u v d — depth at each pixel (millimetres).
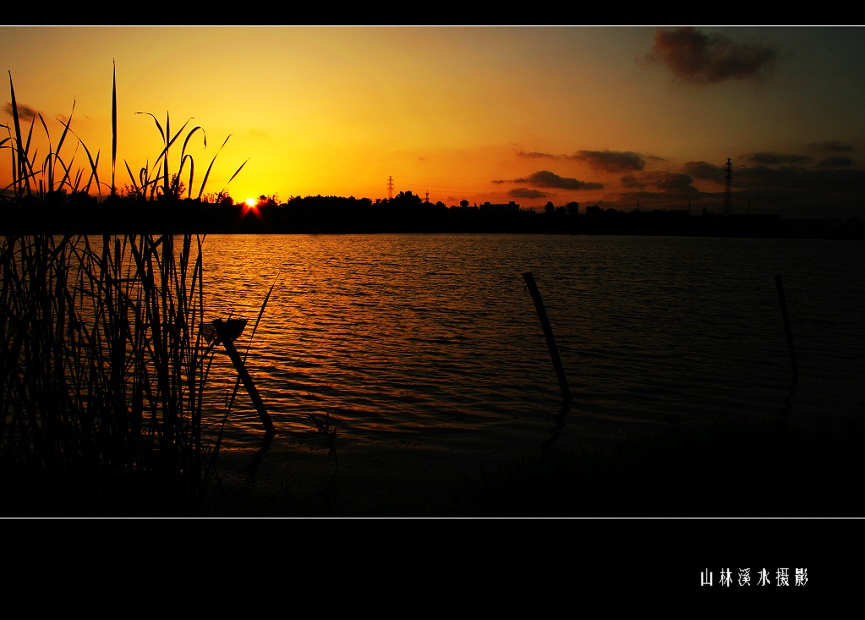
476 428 9945
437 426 10055
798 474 5770
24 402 3836
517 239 138375
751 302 30594
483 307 27281
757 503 5180
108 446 3975
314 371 14234
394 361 15477
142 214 4055
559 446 8969
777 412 11141
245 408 11055
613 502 5258
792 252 98562
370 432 9680
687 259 73625
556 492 5512
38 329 3859
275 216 155625
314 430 9742
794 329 21875
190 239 4219
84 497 3932
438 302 29094
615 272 51250
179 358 4148
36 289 3830
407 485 7113
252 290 34375
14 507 3846
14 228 3814
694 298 32156
